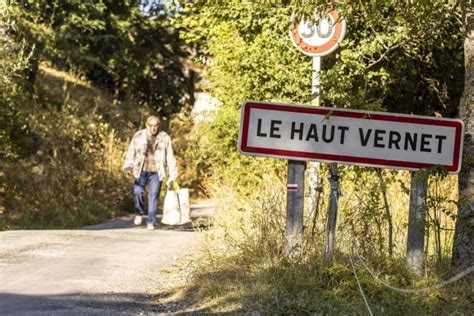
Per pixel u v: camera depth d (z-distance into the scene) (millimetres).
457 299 11484
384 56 18172
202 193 42344
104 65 48219
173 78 59375
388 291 11500
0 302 11992
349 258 12195
